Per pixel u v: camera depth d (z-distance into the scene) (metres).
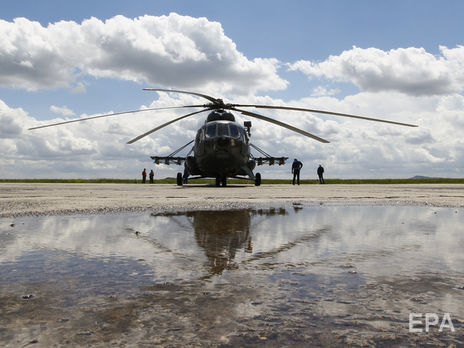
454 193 9.26
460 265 1.66
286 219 3.52
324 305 1.12
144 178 29.11
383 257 1.83
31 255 1.85
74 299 1.17
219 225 3.05
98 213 4.00
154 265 1.64
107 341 0.86
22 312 1.05
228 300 1.17
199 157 15.21
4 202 5.41
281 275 1.48
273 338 0.89
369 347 0.84
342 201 6.12
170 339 0.88
